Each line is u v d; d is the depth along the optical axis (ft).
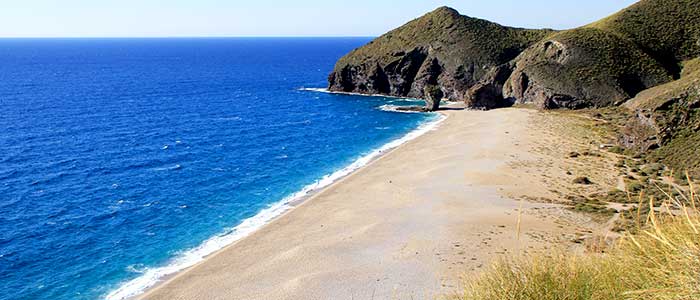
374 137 286.05
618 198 160.15
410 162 222.28
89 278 123.03
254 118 351.87
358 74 476.13
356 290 109.40
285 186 195.11
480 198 167.32
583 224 138.21
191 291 114.62
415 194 175.32
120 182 199.00
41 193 184.24
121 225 156.04
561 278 33.63
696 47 390.01
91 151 248.11
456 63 428.97
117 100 441.68
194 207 172.14
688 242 27.45
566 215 146.51
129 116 356.59
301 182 200.23
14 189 187.73
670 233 30.63
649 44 393.91
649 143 215.51
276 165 226.17
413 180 192.95
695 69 358.64
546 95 343.26
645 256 31.89
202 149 255.91
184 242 143.74
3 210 166.40
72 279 122.72
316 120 342.03
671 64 383.86
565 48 372.79
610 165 202.80
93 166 221.25
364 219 153.69
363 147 261.44
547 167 203.51
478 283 37.29
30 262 131.03
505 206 157.89
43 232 149.69
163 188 192.34
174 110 388.57
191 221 159.63
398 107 381.81
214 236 147.74
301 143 271.49
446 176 195.72
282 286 114.01
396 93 452.76
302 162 231.30
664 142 212.64
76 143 264.93
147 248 139.85
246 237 144.77
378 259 123.95
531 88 361.71
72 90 514.27
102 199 179.11
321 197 178.60
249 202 176.86
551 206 155.94
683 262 27.30
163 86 562.66
